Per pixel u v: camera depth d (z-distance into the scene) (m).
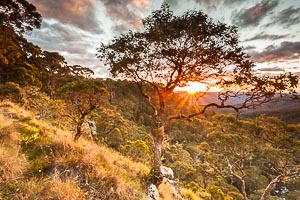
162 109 9.39
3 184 3.97
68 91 8.38
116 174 6.00
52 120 12.91
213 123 30.34
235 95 8.55
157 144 8.78
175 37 8.23
